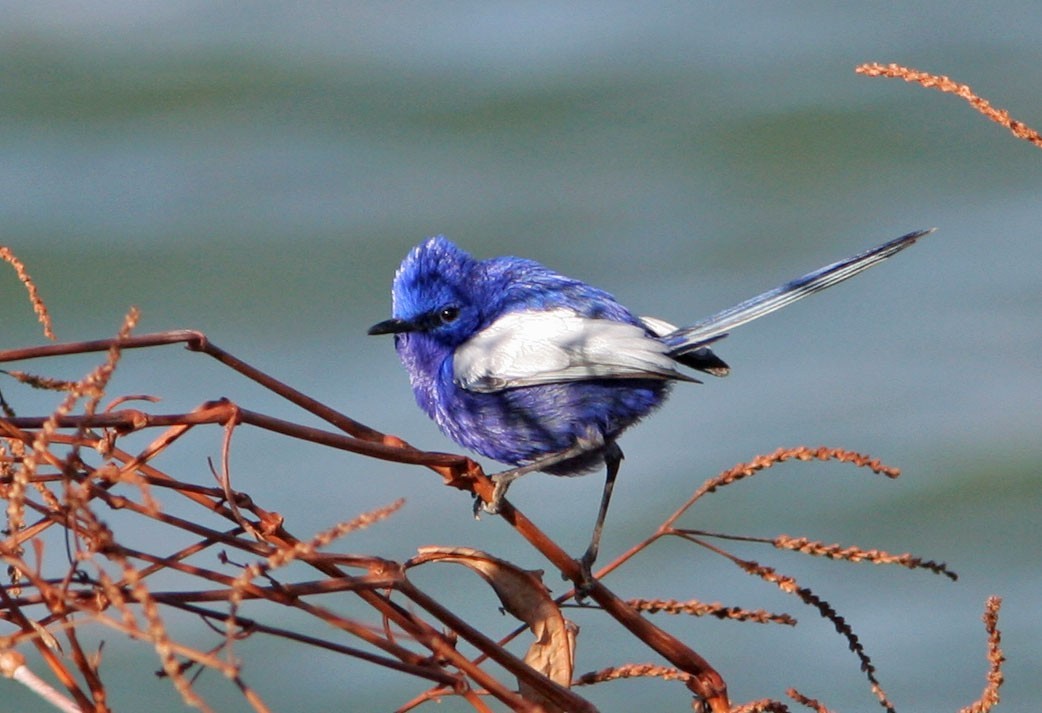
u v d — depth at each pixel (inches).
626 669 144.6
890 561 144.4
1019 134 143.9
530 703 143.4
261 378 144.0
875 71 144.1
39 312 144.3
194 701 108.0
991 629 144.3
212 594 131.2
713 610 144.8
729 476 144.5
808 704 144.6
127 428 139.6
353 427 144.3
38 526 136.7
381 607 143.7
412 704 143.7
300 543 129.5
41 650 135.9
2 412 144.0
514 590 144.6
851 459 144.5
